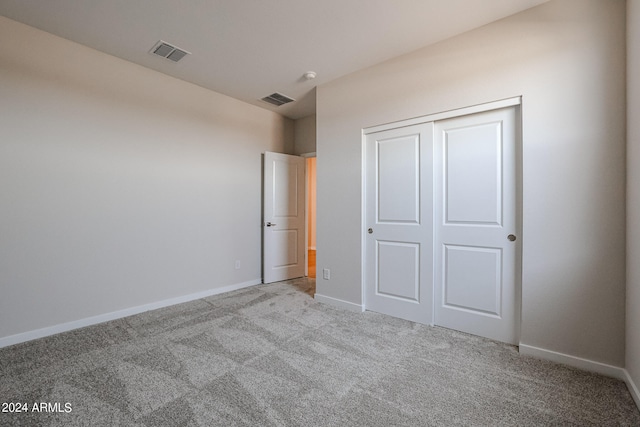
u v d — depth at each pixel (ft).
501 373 6.21
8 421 4.74
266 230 13.66
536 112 6.81
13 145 7.52
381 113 9.49
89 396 5.40
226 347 7.34
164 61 9.55
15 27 7.54
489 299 7.79
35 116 7.84
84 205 8.66
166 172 10.51
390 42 8.39
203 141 11.59
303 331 8.33
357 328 8.54
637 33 5.30
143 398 5.34
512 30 7.15
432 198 8.58
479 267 7.93
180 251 10.90
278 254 14.17
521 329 7.07
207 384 5.78
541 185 6.74
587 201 6.27
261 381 5.89
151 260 10.12
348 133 10.32
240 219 12.96
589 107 6.25
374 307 9.89
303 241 15.31
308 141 15.07
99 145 8.95
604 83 6.10
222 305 10.59
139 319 9.22
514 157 7.38
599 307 6.19
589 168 6.25
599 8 6.15
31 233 7.79
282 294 12.03
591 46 6.23
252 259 13.47
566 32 6.49
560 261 6.56
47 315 8.04
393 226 9.41
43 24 7.64
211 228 11.88
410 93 8.87
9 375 6.08
